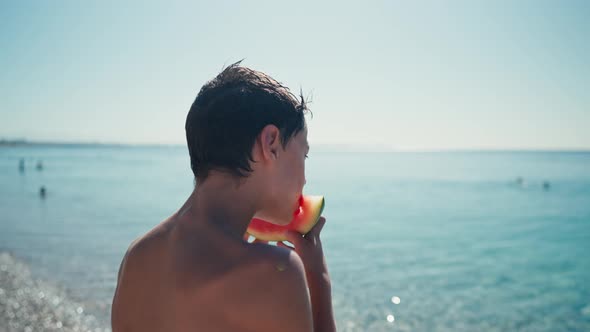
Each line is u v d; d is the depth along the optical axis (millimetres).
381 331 7887
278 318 926
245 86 1054
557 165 108812
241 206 1063
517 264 13562
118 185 43250
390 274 12125
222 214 1049
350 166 102562
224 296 951
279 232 1341
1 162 97812
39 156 153500
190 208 1104
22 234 16344
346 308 9117
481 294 10305
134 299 1129
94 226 18578
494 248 16188
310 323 952
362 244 16797
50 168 77188
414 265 13312
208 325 961
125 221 20109
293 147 1085
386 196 36781
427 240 17719
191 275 997
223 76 1097
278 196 1084
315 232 1288
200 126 1059
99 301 8734
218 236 1009
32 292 9125
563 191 40844
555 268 13070
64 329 7375
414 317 8648
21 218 20641
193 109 1093
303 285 952
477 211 27266
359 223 22484
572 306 9430
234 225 1057
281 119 1046
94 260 12227
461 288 10781
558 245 16797
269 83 1079
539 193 39031
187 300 990
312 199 1287
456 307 9312
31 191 35281
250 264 949
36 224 18891
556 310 9180
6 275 10359
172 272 1037
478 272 12492
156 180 50844
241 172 1031
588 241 17500
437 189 43688
